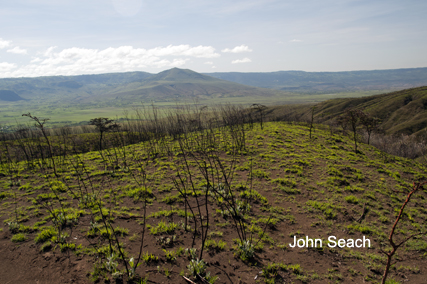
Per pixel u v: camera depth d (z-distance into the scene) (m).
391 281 6.80
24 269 6.59
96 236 8.15
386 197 13.19
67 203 11.06
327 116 98.00
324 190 13.58
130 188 12.89
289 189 13.24
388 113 106.62
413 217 11.13
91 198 11.36
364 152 25.02
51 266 6.65
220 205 10.57
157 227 8.77
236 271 6.69
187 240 8.12
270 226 9.47
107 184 13.85
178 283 6.07
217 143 23.77
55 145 29.53
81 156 21.77
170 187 12.89
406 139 42.09
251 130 32.00
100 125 19.52
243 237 7.84
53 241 7.81
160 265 6.74
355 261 7.74
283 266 7.04
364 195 13.07
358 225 9.95
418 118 87.56
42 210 10.34
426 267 7.62
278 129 32.84
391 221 10.57
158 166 17.33
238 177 14.66
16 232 8.48
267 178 14.80
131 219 9.49
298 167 16.97
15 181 14.41
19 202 11.28
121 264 6.71
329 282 6.64
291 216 10.43
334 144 26.77
